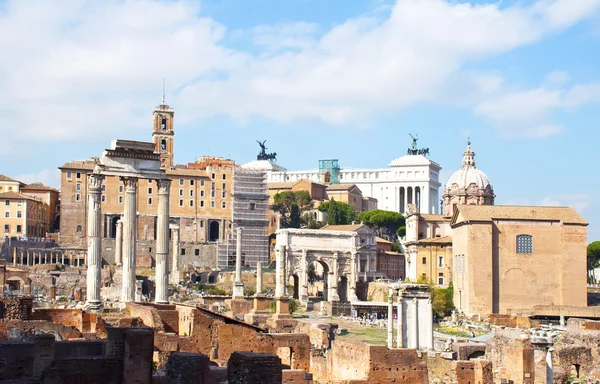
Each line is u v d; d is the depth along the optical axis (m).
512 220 197.50
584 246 197.50
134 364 50.47
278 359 40.06
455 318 183.25
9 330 74.44
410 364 71.06
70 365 50.16
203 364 47.19
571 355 93.75
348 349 75.12
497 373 81.38
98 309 103.31
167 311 88.25
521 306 196.12
